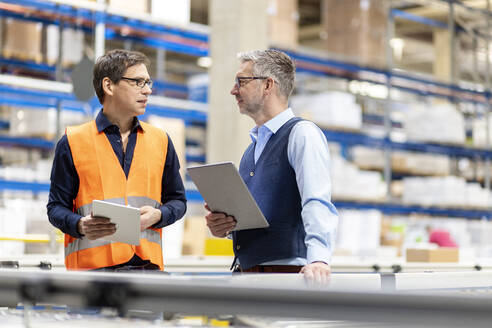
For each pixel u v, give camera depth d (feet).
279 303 2.90
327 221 6.50
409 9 36.52
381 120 35.45
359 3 27.91
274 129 7.13
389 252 22.50
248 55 7.29
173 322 5.10
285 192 6.92
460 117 31.55
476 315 2.59
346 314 2.78
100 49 21.16
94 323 4.84
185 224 17.33
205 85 29.50
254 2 22.44
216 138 22.29
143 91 7.36
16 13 21.72
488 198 31.58
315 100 27.66
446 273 6.44
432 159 32.94
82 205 7.19
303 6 40.04
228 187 6.41
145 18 21.98
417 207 30.37
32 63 23.41
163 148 7.66
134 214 6.49
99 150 7.27
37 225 18.63
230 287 3.01
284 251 6.86
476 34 36.63
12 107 24.41
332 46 28.37
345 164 27.71
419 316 2.67
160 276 3.59
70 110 24.48
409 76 30.81
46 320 5.05
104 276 3.46
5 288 3.65
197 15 39.73
